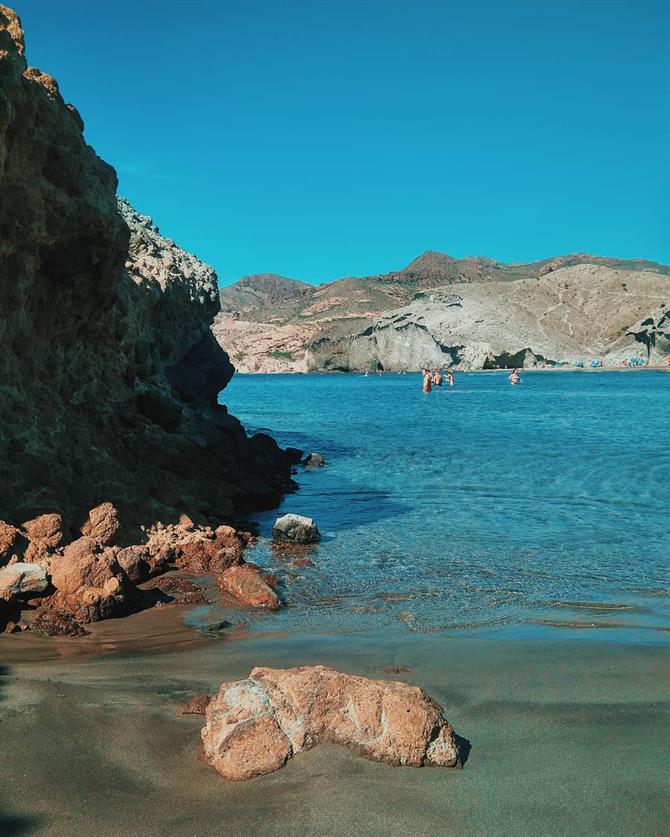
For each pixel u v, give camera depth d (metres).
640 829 3.74
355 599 9.05
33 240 10.47
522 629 7.84
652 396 64.56
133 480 12.10
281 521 12.23
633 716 5.31
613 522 13.57
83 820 3.71
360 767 4.28
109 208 12.07
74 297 12.34
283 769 4.24
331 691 4.61
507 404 54.47
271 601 8.68
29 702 5.25
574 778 4.29
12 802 3.84
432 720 4.47
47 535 8.86
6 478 9.38
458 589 9.49
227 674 6.18
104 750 4.52
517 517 14.09
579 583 9.75
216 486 14.83
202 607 8.63
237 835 3.62
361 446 27.30
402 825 3.73
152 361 17.47
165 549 10.45
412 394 76.12
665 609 8.63
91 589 8.00
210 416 20.06
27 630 7.48
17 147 9.88
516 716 5.30
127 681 5.94
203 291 21.95
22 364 11.00
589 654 6.84
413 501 15.98
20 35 11.20
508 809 3.91
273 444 22.61
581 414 42.53
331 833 3.65
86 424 12.80
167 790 4.05
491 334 188.62
